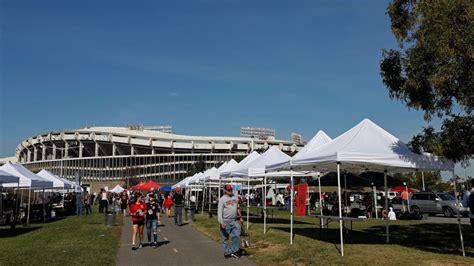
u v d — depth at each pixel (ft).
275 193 130.62
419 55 34.27
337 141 41.55
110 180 375.66
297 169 50.06
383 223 70.49
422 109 37.40
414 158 37.24
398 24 38.55
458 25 32.19
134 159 406.41
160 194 140.36
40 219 88.84
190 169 344.69
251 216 89.81
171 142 423.64
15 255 37.65
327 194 123.03
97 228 66.23
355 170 50.49
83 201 131.64
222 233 37.29
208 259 35.81
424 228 60.44
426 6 35.17
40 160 470.39
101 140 422.00
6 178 57.41
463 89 32.53
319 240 45.55
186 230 61.67
